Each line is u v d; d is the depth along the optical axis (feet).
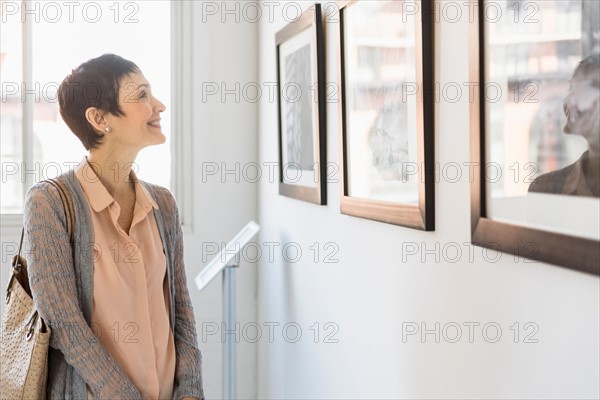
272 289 11.71
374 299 7.18
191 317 7.17
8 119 11.99
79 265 6.26
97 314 6.31
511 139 4.55
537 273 4.43
